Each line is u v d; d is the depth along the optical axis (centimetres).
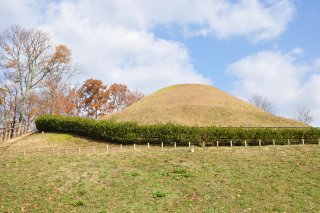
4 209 1616
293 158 2417
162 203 1666
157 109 5059
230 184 1903
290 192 1781
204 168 2205
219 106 5241
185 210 1583
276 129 3228
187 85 6881
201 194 1767
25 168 2306
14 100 5794
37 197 1773
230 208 1600
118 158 2506
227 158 2445
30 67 5381
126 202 1688
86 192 1831
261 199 1698
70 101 7019
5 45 5203
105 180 2006
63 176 2095
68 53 5694
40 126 4000
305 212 1548
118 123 3388
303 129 3250
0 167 2369
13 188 1903
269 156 2495
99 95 7906
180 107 5081
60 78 6103
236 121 4566
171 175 2073
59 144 3403
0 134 3988
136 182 1959
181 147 3045
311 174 2058
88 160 2466
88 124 3597
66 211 1599
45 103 6328
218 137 3170
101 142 3428
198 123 4434
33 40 5378
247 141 3173
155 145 3197
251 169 2170
